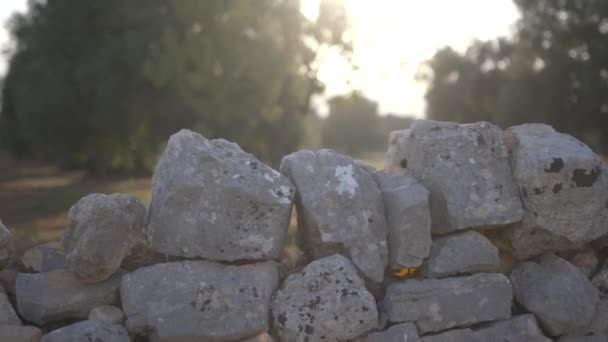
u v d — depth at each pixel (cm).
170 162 346
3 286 349
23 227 1208
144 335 338
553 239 385
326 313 338
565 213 379
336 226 357
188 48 2711
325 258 350
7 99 3203
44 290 333
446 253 370
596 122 3422
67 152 2812
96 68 2586
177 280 334
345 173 367
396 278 379
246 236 345
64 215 1440
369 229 362
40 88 2659
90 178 2789
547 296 376
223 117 2784
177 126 2772
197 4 2702
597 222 384
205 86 2762
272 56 2988
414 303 357
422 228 365
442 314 361
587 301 380
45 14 2717
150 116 2761
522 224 383
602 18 3331
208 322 331
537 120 3412
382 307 363
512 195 380
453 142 381
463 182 375
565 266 387
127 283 334
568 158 376
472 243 374
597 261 415
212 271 340
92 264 324
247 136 2972
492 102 3991
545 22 3466
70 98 2667
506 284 375
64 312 333
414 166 389
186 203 338
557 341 389
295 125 3419
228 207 342
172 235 338
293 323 337
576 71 3397
